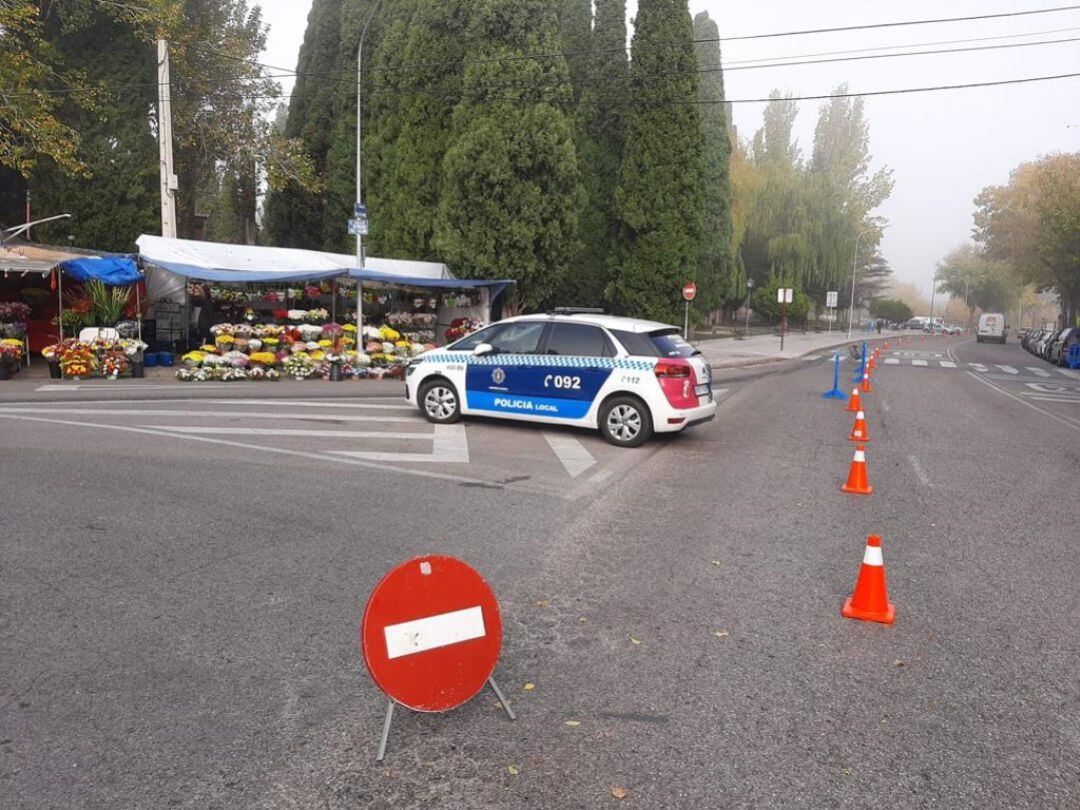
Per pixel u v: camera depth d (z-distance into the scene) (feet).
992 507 25.99
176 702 12.21
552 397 36.29
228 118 100.89
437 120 94.32
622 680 13.28
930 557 20.39
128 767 10.53
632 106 98.73
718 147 134.62
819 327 249.14
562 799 10.03
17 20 73.67
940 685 13.38
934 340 219.41
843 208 237.04
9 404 43.45
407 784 10.28
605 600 16.76
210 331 64.90
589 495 25.62
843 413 50.21
